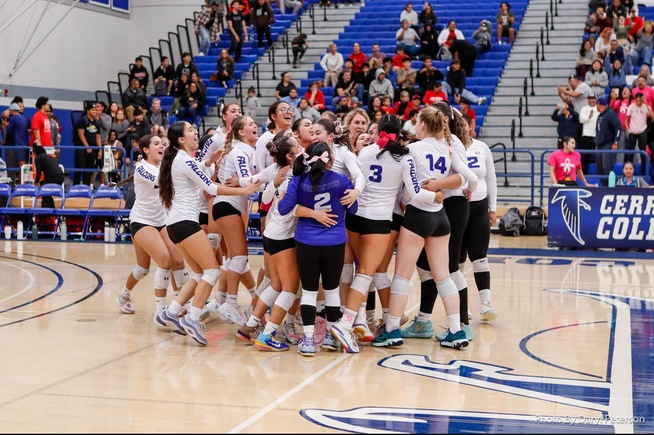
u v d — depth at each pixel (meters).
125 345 7.14
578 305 9.12
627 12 21.06
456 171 6.95
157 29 24.97
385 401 5.46
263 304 7.16
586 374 6.19
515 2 23.84
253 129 7.52
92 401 5.42
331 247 6.59
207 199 8.06
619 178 16.00
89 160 18.73
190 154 7.21
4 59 20.05
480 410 5.26
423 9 21.92
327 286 6.78
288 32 24.27
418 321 7.48
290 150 6.75
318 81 19.78
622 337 7.50
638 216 14.18
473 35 21.75
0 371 6.21
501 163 18.98
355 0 25.33
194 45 25.08
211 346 7.15
